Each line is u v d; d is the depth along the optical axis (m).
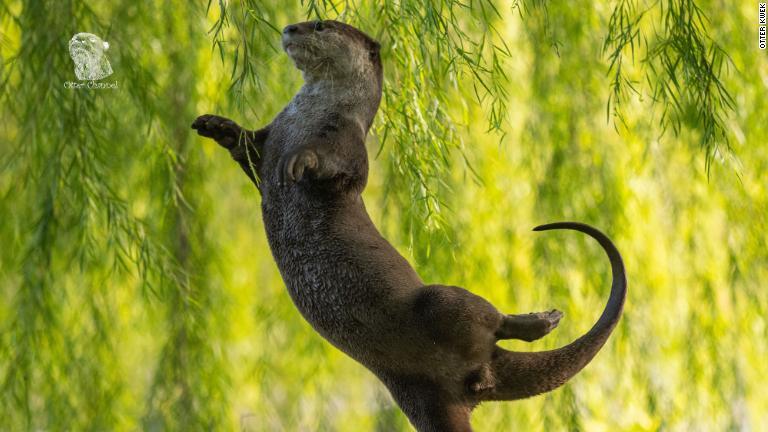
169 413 10.62
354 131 7.34
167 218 10.83
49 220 9.05
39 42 8.95
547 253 11.03
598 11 11.02
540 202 11.08
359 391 12.59
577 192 11.02
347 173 7.02
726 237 11.22
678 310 11.62
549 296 11.01
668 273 11.55
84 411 10.17
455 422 6.61
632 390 11.39
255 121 10.14
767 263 11.16
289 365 11.93
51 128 8.97
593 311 11.12
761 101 11.12
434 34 7.70
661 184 11.35
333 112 7.38
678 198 11.35
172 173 9.87
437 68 8.79
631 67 11.16
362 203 7.12
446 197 10.66
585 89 11.06
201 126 7.30
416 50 8.26
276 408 11.92
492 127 8.64
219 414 10.76
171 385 10.69
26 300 9.25
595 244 11.05
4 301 10.18
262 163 7.37
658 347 11.52
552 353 6.93
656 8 11.17
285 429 11.87
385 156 10.83
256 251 12.37
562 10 10.95
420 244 9.88
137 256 9.24
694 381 11.23
